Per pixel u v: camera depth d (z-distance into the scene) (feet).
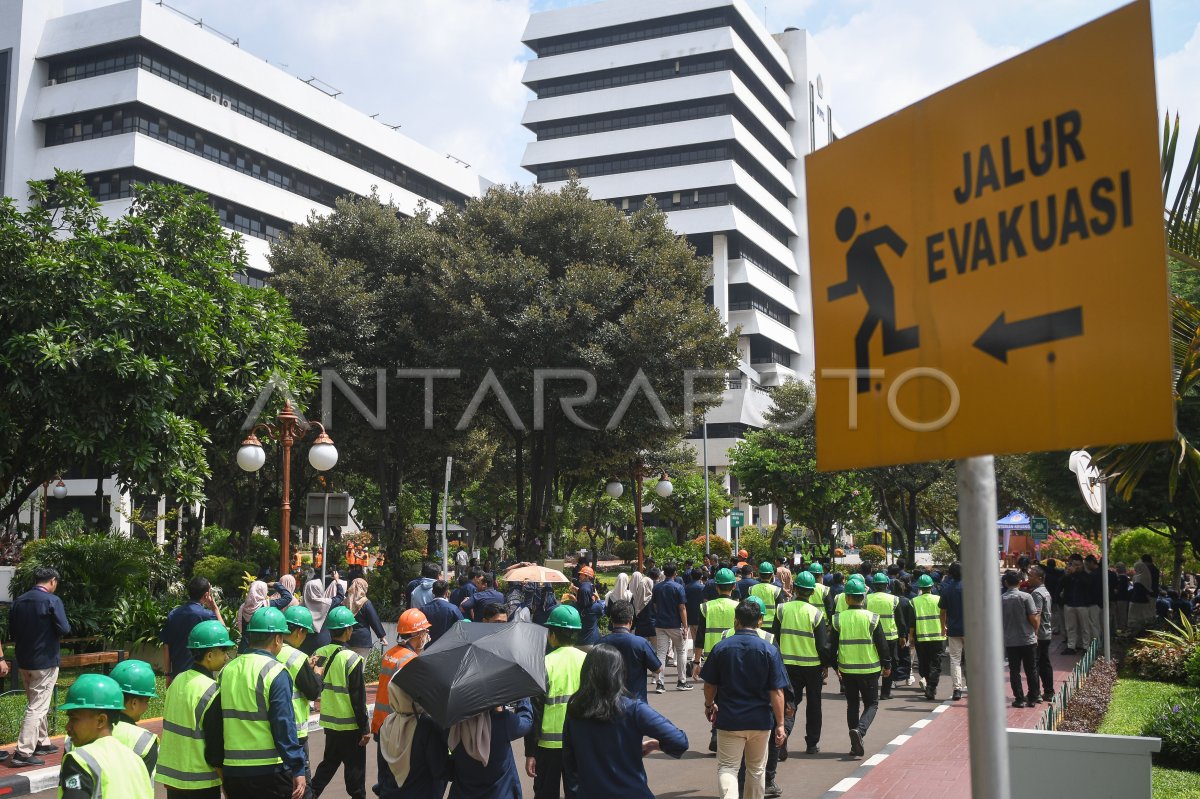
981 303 8.61
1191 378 24.22
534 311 79.82
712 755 34.01
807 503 129.59
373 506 155.84
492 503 157.58
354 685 25.22
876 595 43.24
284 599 45.83
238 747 18.93
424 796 18.63
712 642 37.58
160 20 162.50
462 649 18.44
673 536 176.35
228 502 111.96
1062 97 8.14
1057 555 110.01
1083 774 16.88
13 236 52.65
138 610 47.21
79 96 160.66
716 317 88.48
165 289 54.60
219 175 168.86
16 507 62.64
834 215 10.15
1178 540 75.66
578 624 21.83
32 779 28.19
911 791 28.02
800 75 274.36
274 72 183.93
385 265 94.73
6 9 163.53
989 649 8.30
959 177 8.89
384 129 210.18
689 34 235.20
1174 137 24.04
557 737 21.11
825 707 44.16
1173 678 46.70
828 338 10.11
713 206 229.04
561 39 251.39
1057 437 7.95
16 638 30.09
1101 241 7.79
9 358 50.24
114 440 52.70
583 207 87.76
